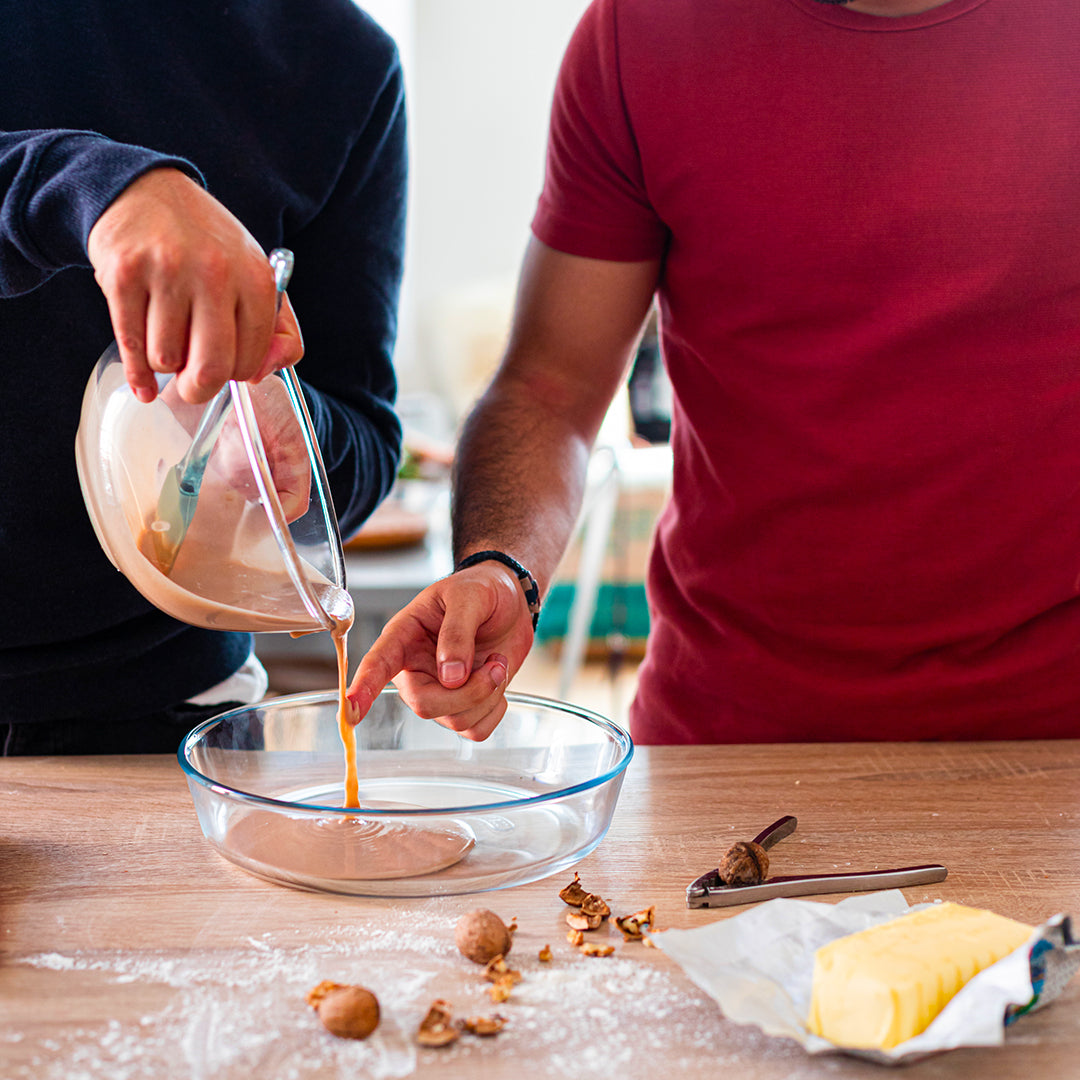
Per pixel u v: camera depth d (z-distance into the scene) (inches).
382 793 35.0
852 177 42.4
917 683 45.3
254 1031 23.2
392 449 47.3
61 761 38.4
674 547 49.1
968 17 41.4
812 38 42.3
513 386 47.2
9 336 37.8
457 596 33.4
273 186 41.8
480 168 237.3
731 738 47.5
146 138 40.2
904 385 43.3
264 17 42.1
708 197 44.0
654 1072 22.2
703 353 46.7
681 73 43.4
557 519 42.9
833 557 45.1
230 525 29.2
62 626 40.9
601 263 47.2
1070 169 41.6
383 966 25.8
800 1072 22.3
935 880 30.1
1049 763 39.2
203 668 44.8
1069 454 43.4
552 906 28.9
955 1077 22.1
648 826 33.8
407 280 241.3
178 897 28.9
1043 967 23.3
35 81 38.6
